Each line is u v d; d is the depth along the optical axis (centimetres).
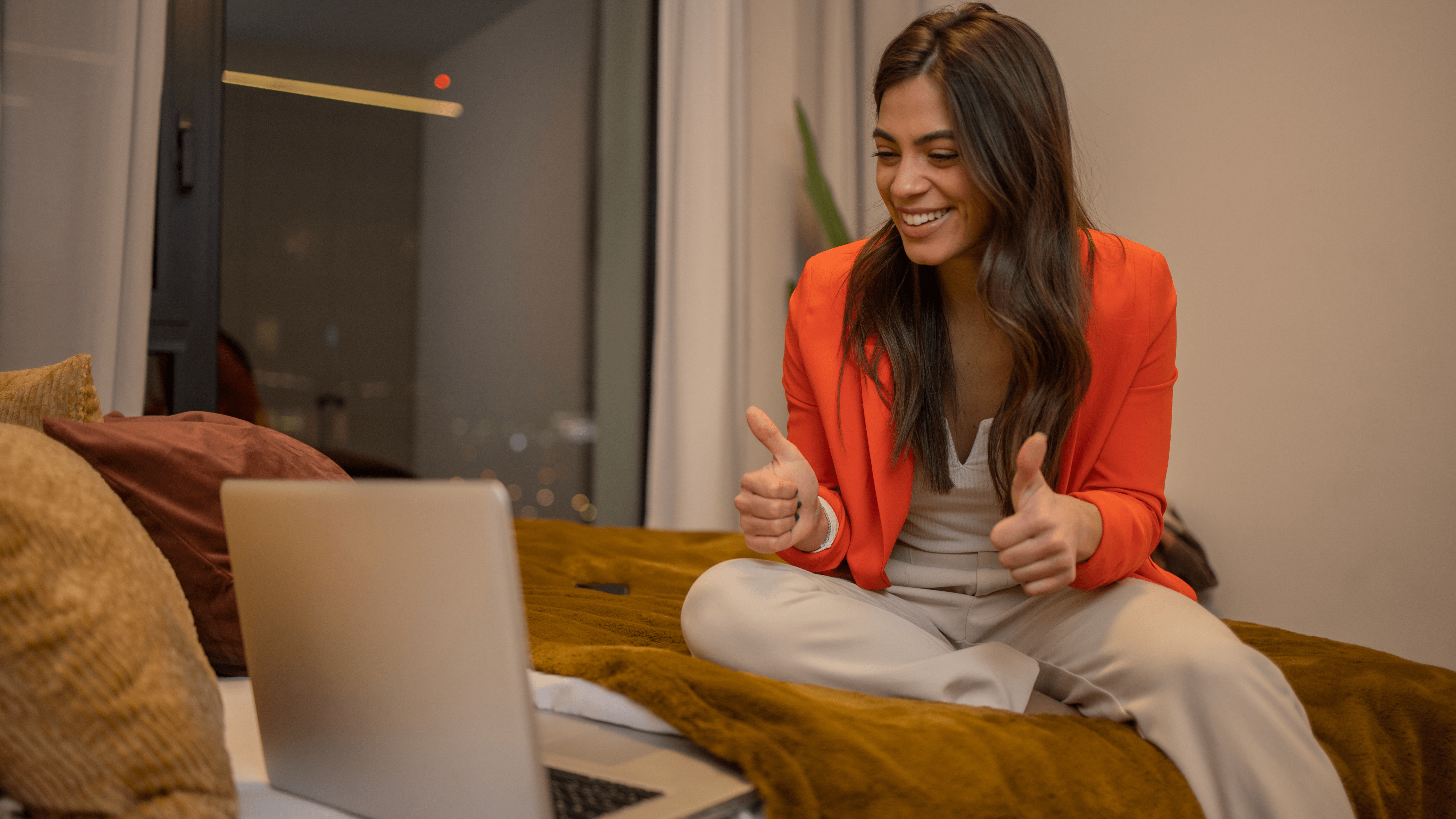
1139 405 111
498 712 65
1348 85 255
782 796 75
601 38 360
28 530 68
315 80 311
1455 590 236
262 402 304
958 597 115
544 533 221
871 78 365
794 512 107
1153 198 294
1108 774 85
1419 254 243
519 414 346
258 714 84
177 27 279
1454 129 238
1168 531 259
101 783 67
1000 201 102
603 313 361
